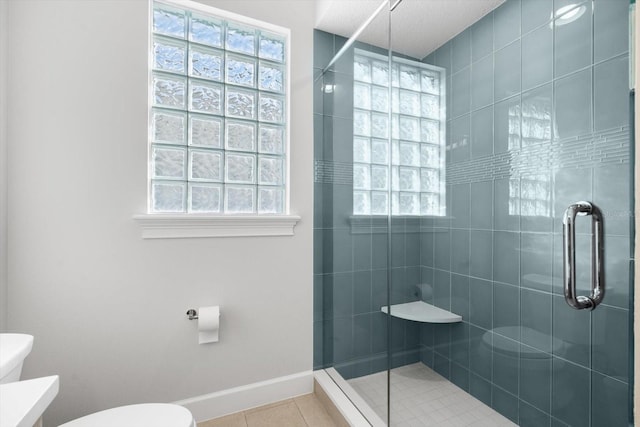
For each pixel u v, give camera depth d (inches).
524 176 45.6
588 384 39.4
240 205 68.1
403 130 61.2
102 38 54.5
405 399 56.6
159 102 61.1
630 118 31.7
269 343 68.3
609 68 37.4
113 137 55.2
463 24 53.4
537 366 44.2
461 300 52.9
